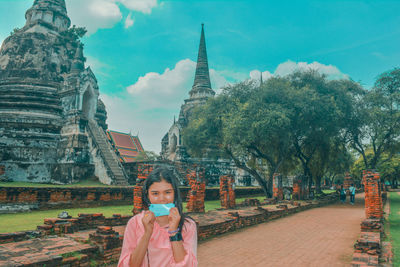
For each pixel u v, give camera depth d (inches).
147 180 81.0
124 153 1802.4
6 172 928.3
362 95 1090.1
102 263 249.1
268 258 298.4
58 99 1156.5
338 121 968.9
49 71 1283.2
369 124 1007.0
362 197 1336.1
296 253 318.7
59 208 577.0
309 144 1093.8
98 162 1010.7
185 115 1900.8
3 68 1240.8
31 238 274.5
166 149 1916.8
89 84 1186.6
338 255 311.7
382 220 493.4
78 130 1028.5
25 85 1145.4
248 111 837.8
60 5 1482.5
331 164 1333.7
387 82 1053.8
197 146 1061.8
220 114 922.1
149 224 73.5
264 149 1005.2
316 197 1067.9
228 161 1619.1
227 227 426.9
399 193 1643.7
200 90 1964.8
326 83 1021.8
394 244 344.5
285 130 847.7
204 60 2050.9
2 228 371.6
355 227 488.7
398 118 983.0
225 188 613.9
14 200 522.0
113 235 264.2
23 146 995.9
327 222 543.5
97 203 641.6
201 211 523.2
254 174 998.4
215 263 278.4
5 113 1039.6
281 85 904.9
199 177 532.4
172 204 78.4
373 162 1085.8
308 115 887.7
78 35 1435.8
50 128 1056.8
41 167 992.9
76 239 274.5
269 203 766.5
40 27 1353.3
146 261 74.3
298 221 552.1
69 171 955.3
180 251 71.2
